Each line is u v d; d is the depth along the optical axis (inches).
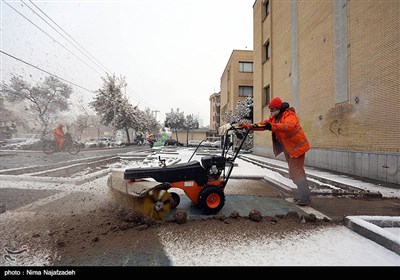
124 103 1373.0
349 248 101.0
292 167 175.0
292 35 518.0
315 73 422.6
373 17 290.8
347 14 337.7
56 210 149.6
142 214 131.3
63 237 110.6
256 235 114.3
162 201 131.9
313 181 281.1
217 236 112.6
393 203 181.8
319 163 402.6
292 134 165.5
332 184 262.5
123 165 421.1
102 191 203.5
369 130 295.7
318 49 413.7
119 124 1396.4
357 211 158.6
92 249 98.9
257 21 781.9
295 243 105.7
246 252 96.7
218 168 151.6
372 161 286.8
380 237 104.8
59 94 684.1
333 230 122.3
